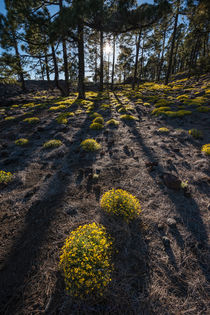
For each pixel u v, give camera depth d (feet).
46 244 9.49
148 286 7.41
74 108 44.75
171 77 132.16
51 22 35.27
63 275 7.66
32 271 8.10
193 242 9.45
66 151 21.84
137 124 31.32
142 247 9.27
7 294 7.21
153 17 45.70
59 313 6.51
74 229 10.41
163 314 6.45
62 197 13.46
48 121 34.55
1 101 56.75
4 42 39.65
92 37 56.95
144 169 17.11
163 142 23.16
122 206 10.46
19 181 15.74
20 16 37.68
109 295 7.04
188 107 38.22
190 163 17.42
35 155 20.93
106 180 15.55
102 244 8.02
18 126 32.50
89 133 27.86
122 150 21.59
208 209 11.69
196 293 7.13
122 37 76.79
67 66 60.59
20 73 46.47
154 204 12.46
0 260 8.69
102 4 34.09
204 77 77.71
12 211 12.17
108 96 65.31
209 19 47.09
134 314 6.46
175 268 8.16
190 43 69.51
